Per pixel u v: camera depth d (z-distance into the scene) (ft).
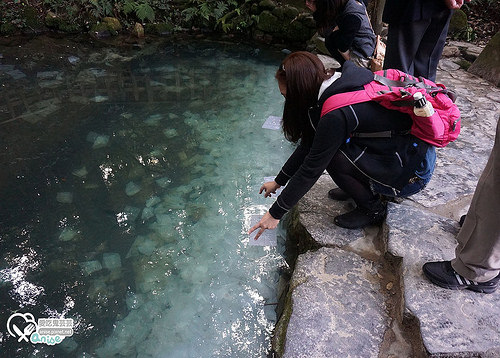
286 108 5.63
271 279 7.10
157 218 8.38
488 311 5.16
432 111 5.33
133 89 13.93
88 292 6.81
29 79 14.33
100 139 10.99
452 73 13.75
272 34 18.67
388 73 6.17
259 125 11.91
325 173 8.50
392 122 5.58
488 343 4.76
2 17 17.88
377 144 5.78
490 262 4.77
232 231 8.07
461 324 4.99
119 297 6.73
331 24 9.16
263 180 9.54
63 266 7.27
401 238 6.39
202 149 10.71
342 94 5.26
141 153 10.47
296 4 18.22
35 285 6.91
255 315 6.46
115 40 18.26
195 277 7.10
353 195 6.55
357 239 6.79
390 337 5.18
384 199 7.61
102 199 8.87
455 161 8.77
